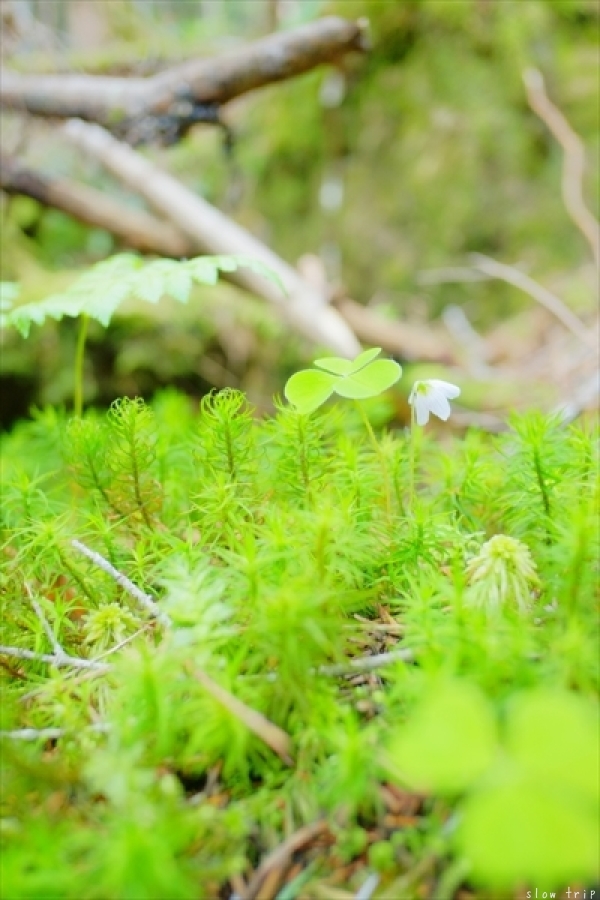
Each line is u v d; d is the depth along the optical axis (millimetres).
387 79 787
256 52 530
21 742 211
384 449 305
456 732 181
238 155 845
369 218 811
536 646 214
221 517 261
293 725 211
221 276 652
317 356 583
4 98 581
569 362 595
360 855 201
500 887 195
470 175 763
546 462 275
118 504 297
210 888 197
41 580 272
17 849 193
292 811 206
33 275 710
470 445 327
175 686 208
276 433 288
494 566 237
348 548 241
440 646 217
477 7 732
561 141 687
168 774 209
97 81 568
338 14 773
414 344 680
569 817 173
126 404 285
